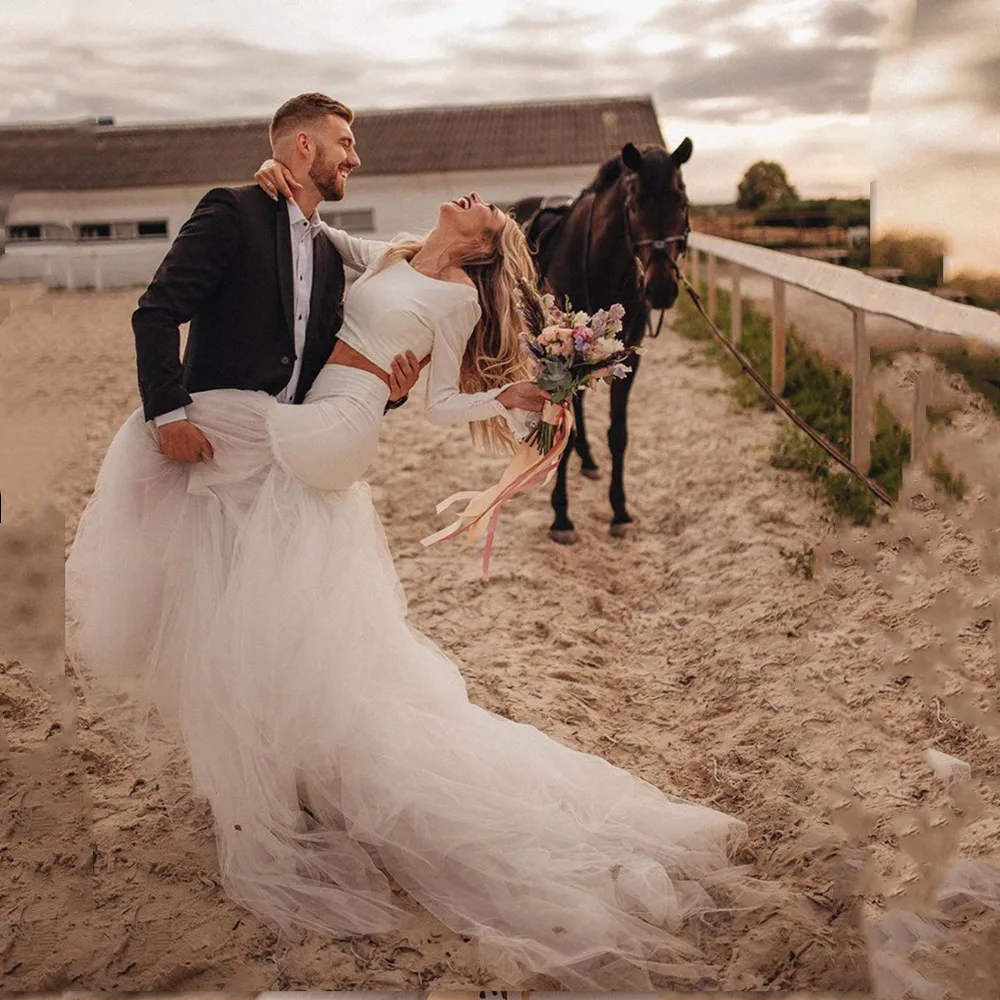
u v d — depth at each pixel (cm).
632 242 521
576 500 613
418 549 524
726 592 452
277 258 250
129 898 249
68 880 256
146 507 258
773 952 225
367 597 259
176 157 2195
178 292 240
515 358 283
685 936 235
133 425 257
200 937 234
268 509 247
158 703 262
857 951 223
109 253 2109
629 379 544
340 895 242
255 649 241
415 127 2320
